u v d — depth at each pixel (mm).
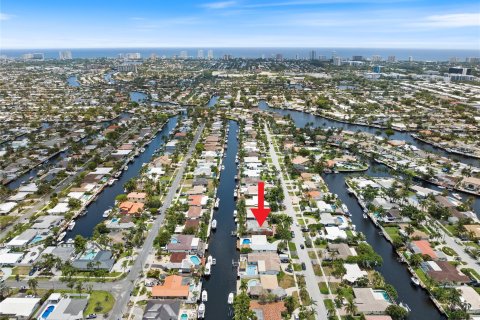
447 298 146625
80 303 143750
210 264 173250
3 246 187125
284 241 191875
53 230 199000
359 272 164250
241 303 140000
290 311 141375
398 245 188625
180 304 148250
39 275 164375
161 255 179500
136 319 139125
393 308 140000
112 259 173375
